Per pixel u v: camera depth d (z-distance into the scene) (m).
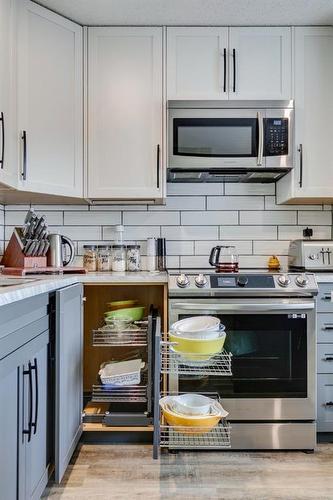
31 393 1.23
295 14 2.06
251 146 2.09
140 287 2.30
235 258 2.17
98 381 2.20
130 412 1.95
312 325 1.87
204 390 1.86
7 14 1.78
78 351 1.79
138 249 2.38
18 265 2.03
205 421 1.48
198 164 2.09
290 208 2.46
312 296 1.88
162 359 1.73
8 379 1.07
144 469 1.71
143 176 2.16
